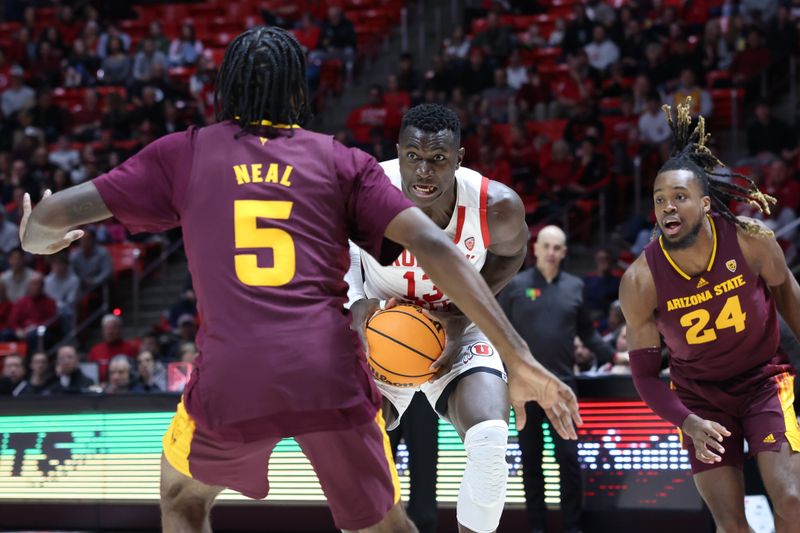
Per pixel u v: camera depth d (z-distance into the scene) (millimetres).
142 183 2367
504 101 12680
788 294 3680
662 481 5566
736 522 3578
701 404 3770
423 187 3229
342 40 14438
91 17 15938
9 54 15320
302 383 2211
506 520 5707
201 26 15992
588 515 5660
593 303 9203
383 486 2416
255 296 2252
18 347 9422
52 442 6211
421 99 12828
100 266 10797
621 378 5621
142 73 14570
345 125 13664
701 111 11250
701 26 12852
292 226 2301
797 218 9539
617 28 13000
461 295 2248
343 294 2387
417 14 15273
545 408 2285
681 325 3674
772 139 10719
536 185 11352
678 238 3547
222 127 2422
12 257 10562
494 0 14703
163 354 8656
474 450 3223
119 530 6086
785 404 3623
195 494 2545
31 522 6215
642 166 11102
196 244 2314
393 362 3217
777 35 11758
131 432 6090
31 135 13141
